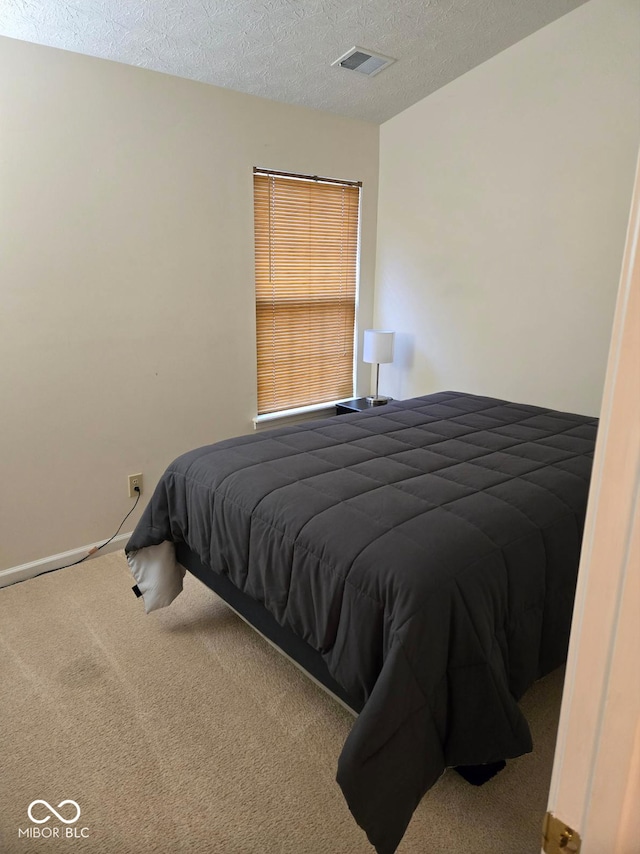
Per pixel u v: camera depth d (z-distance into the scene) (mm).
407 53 2822
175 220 2807
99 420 2734
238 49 2535
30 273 2402
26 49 2240
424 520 1518
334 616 1432
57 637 2188
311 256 3537
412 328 3775
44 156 2354
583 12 2643
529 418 2650
